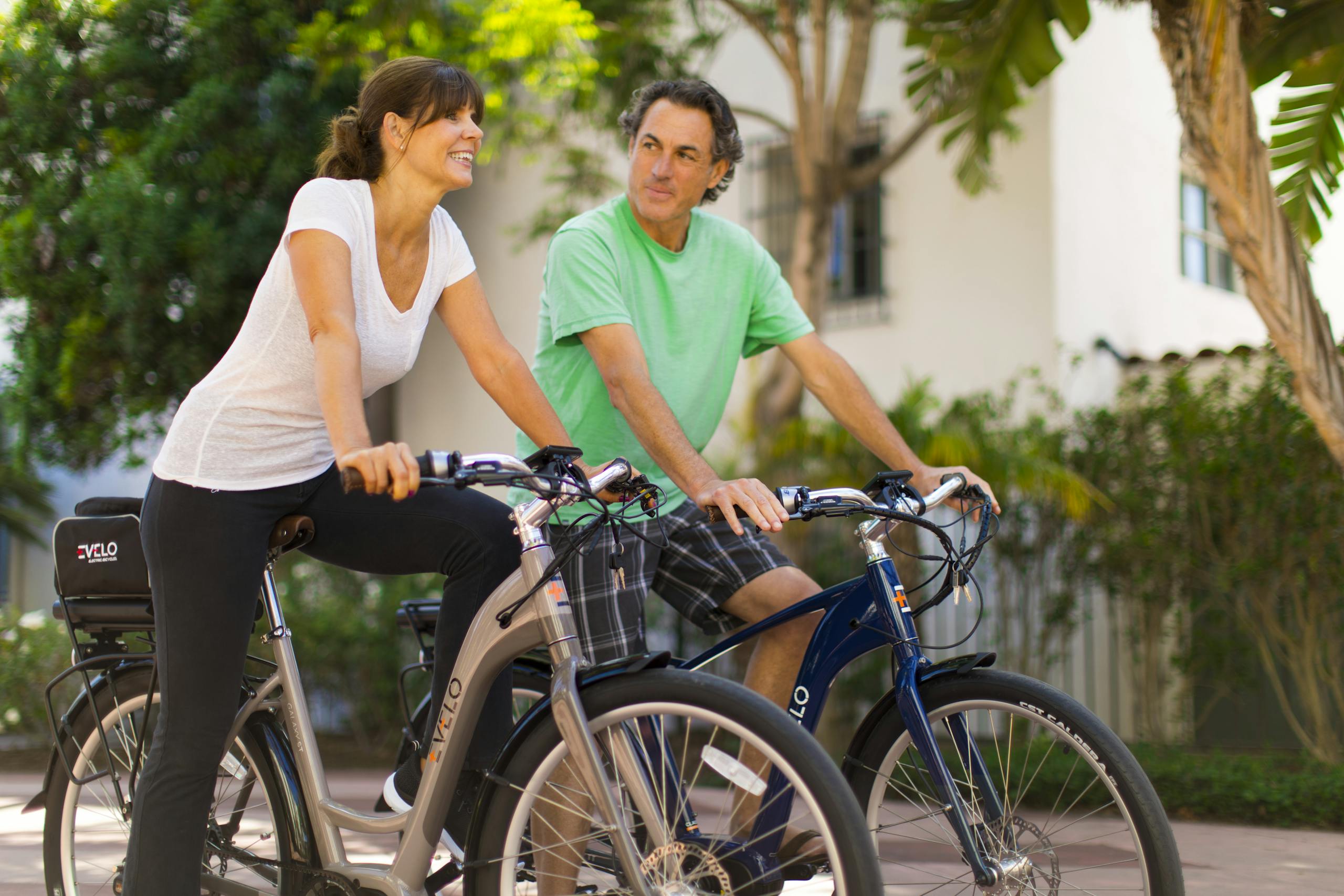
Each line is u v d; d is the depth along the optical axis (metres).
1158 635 8.64
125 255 10.24
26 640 9.37
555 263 3.28
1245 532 8.10
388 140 2.77
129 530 3.13
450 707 2.71
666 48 9.85
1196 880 4.52
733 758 2.55
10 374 11.62
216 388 2.80
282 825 2.98
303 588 9.59
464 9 8.40
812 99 9.98
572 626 2.63
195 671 2.75
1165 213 11.23
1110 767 2.65
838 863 2.27
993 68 6.42
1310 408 5.53
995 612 8.95
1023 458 7.90
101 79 10.59
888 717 2.96
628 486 2.66
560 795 2.60
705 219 3.53
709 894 2.56
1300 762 7.28
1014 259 10.12
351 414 2.44
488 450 12.98
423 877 2.77
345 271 2.63
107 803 3.37
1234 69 5.36
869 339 10.88
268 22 10.16
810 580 3.25
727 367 3.51
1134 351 10.66
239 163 10.34
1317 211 6.71
